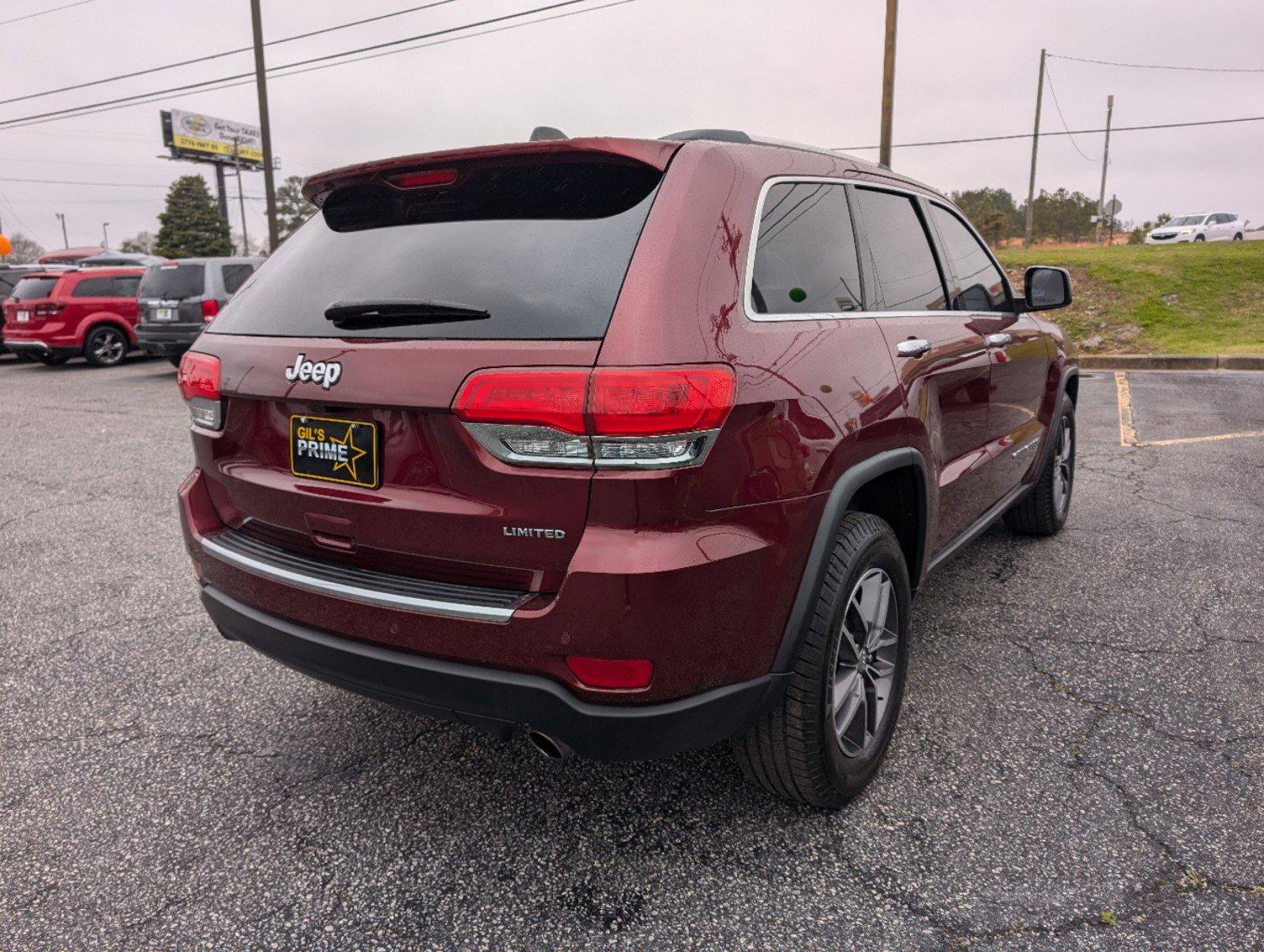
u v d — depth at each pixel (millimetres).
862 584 2355
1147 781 2475
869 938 1919
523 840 2279
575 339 1754
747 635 1933
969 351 3117
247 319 2354
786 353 2039
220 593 2398
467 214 2143
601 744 1863
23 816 2408
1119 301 15164
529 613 1809
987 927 1941
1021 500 4094
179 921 2012
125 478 6426
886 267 2781
